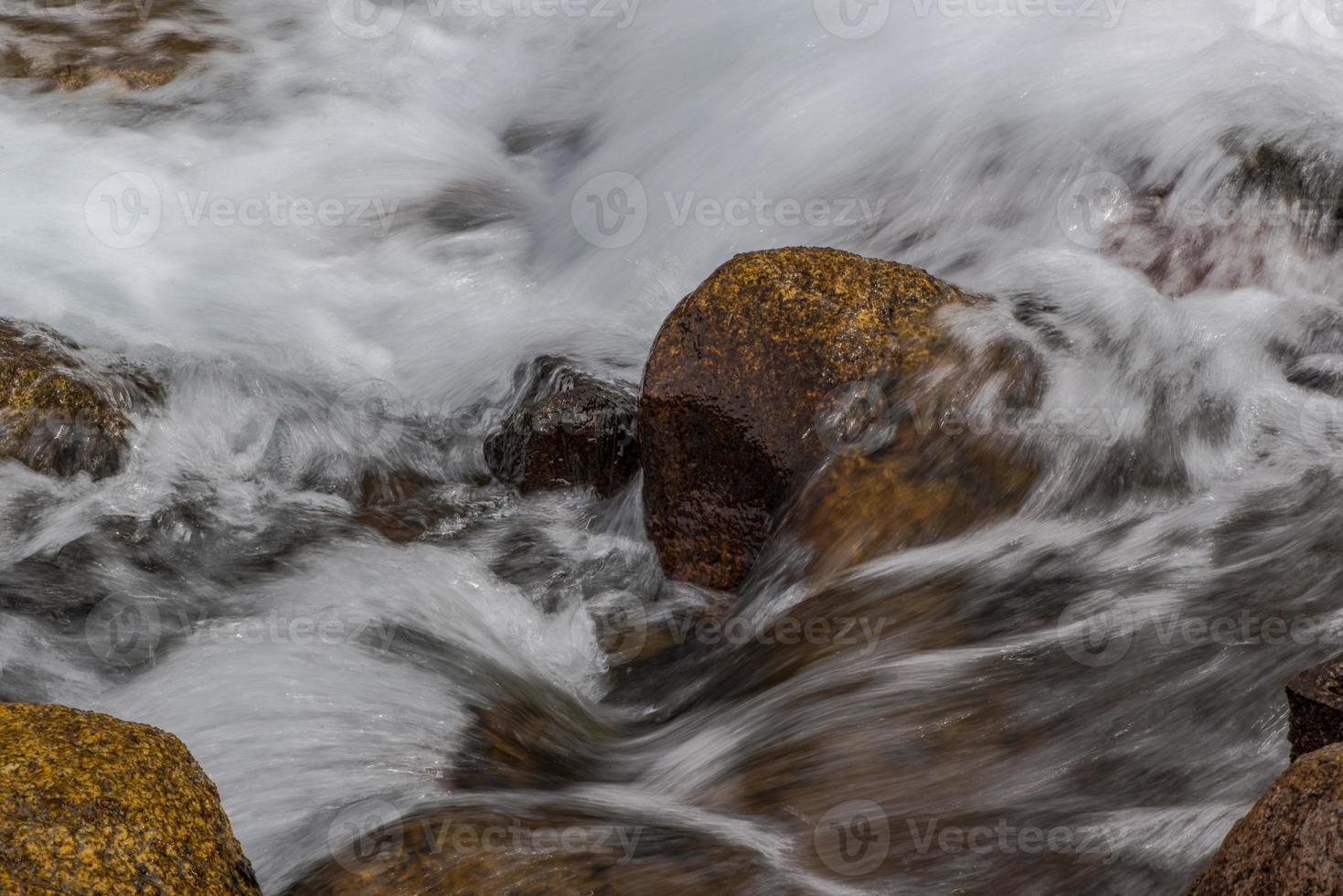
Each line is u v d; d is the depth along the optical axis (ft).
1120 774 12.80
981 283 22.03
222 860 10.42
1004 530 17.30
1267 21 24.98
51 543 18.06
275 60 34.68
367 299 25.63
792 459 17.67
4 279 23.89
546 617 17.99
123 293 24.30
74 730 10.41
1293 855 9.01
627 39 33.27
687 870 11.82
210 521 19.24
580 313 25.18
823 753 13.91
